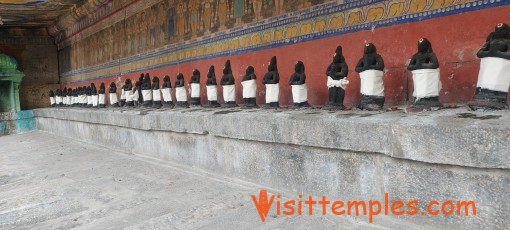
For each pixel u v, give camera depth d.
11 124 17.36
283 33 7.17
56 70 21.47
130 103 11.38
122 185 6.10
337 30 6.18
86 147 10.86
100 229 4.14
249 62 8.05
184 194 5.31
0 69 17.70
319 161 4.48
